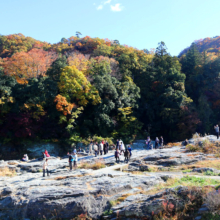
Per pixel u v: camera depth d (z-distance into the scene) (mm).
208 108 47656
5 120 37594
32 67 44781
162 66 56531
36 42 81625
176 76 51250
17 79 40938
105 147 27094
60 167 21688
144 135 46469
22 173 21422
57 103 37531
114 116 44125
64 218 11008
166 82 50875
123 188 12141
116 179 13344
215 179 12445
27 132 35625
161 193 10203
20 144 36688
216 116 50000
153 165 18438
